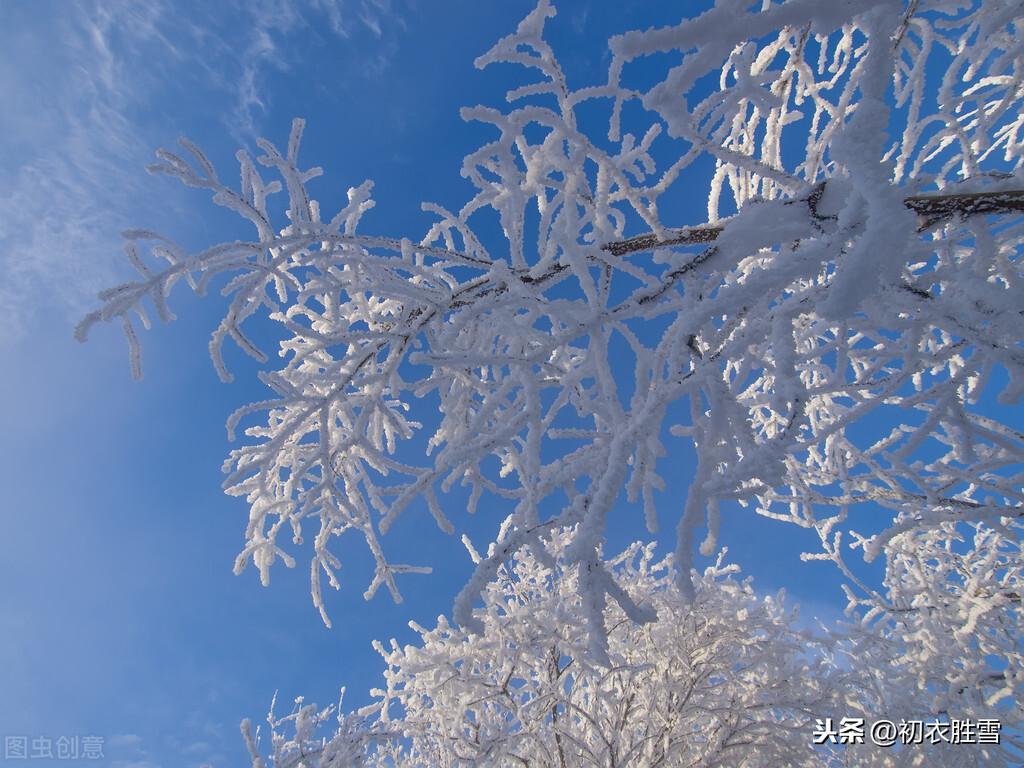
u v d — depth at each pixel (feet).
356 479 8.70
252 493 8.25
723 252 5.23
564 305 6.14
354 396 8.05
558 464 5.45
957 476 8.02
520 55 5.98
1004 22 5.96
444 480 6.73
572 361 8.66
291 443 8.81
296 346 9.10
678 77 4.01
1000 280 7.53
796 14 3.56
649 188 6.29
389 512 6.05
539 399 5.92
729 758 13.97
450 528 6.44
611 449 4.46
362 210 8.33
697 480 4.89
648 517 5.42
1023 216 6.92
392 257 7.93
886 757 13.66
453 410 8.04
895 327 5.03
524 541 4.45
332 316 8.02
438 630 13.75
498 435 5.82
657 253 5.64
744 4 3.55
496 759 13.53
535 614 13.89
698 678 14.62
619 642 15.25
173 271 7.12
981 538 14.10
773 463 3.66
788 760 13.66
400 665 13.50
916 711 13.42
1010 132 9.64
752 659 14.98
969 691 13.17
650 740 14.48
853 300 3.13
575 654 12.73
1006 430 7.82
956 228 6.98
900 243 3.07
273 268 7.58
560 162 6.15
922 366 7.18
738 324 5.50
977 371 5.63
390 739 12.61
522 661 14.38
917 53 8.26
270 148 7.95
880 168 3.26
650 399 4.54
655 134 6.76
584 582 3.92
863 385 6.57
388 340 7.89
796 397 3.66
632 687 15.16
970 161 8.30
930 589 13.79
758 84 5.30
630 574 16.38
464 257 7.91
